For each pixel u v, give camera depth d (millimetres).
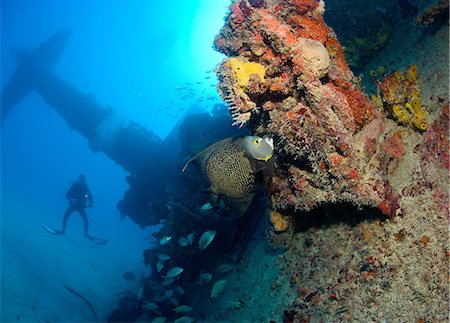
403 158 3541
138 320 9047
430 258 2809
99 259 16031
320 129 3287
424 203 3092
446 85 3689
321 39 3654
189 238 6539
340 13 6602
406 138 3641
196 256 7270
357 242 3543
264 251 5332
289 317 3701
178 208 7770
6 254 11906
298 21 3615
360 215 3623
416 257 2908
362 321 2969
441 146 3271
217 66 3455
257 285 4855
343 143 3246
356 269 3355
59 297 10266
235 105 3305
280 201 3990
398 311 2766
